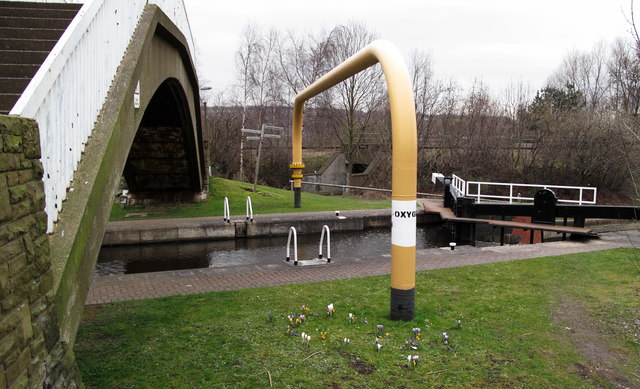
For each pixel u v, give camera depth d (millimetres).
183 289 7645
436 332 5523
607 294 6973
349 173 36031
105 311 6422
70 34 4285
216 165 39625
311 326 5742
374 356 4852
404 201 5793
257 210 19094
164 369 4570
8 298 2547
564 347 5074
